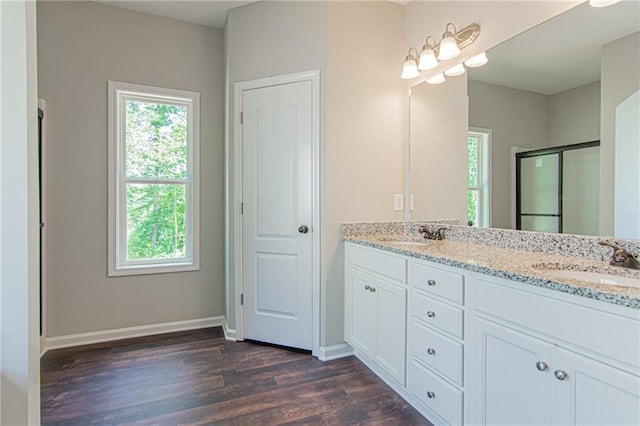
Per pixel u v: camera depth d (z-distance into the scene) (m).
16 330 1.22
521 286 1.17
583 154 1.54
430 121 2.39
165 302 2.90
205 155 3.01
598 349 0.95
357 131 2.44
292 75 2.46
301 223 2.49
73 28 2.58
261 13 2.59
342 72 2.39
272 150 2.57
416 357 1.72
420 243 2.13
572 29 1.58
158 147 2.92
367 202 2.48
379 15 2.52
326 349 2.38
